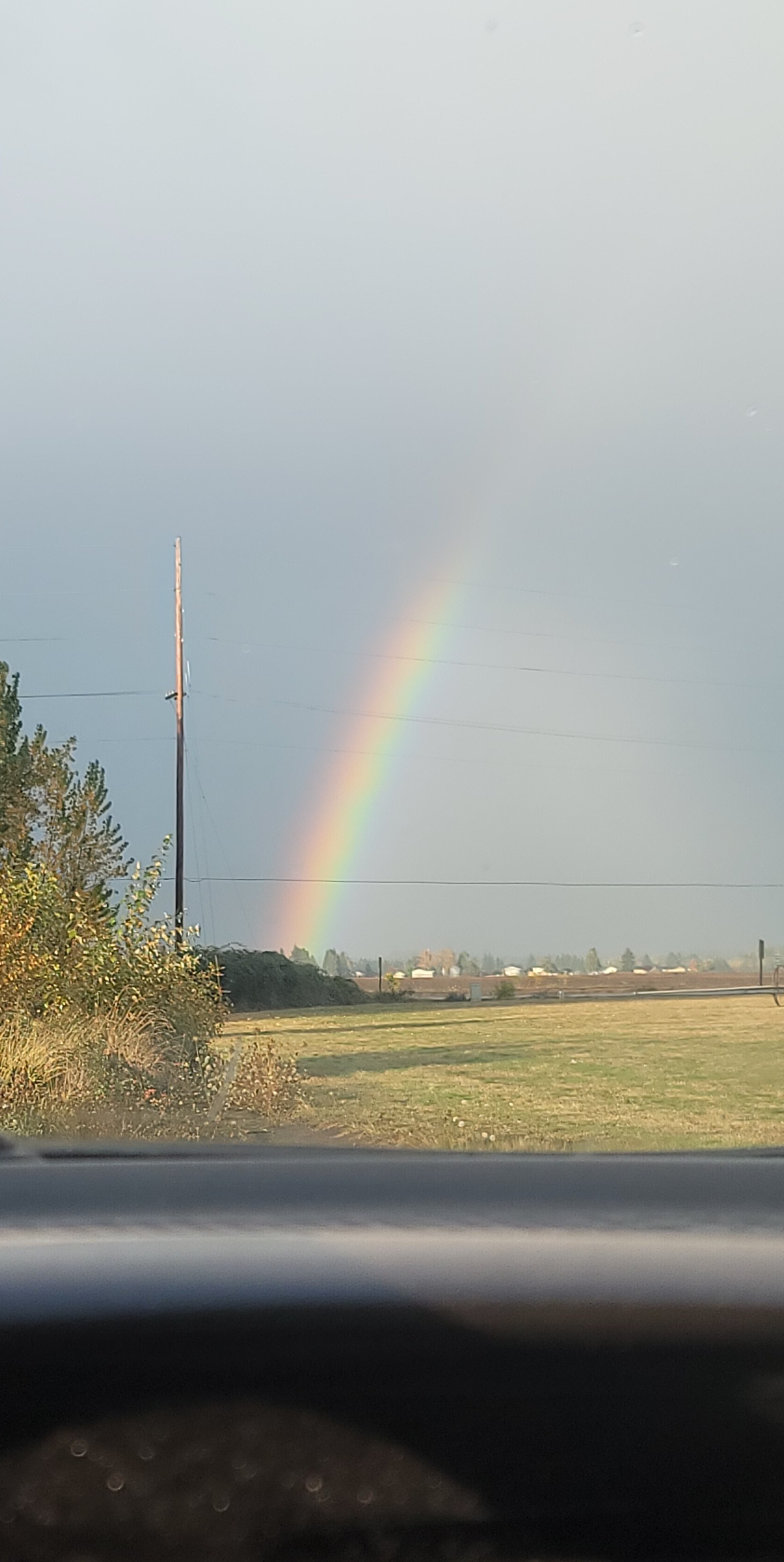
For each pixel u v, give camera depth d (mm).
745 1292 1771
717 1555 1597
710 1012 37562
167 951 15047
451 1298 1738
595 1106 13867
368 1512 1564
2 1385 1548
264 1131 11328
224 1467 1561
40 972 12656
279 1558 1548
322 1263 1868
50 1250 1954
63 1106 10516
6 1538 1530
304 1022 34281
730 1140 10766
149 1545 1539
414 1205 2301
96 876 26047
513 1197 2383
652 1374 1621
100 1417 1548
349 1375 1582
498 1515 1576
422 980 66688
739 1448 1615
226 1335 1624
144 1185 2494
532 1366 1615
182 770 32938
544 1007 42938
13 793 23391
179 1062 13148
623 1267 1874
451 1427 1583
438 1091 15461
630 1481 1599
